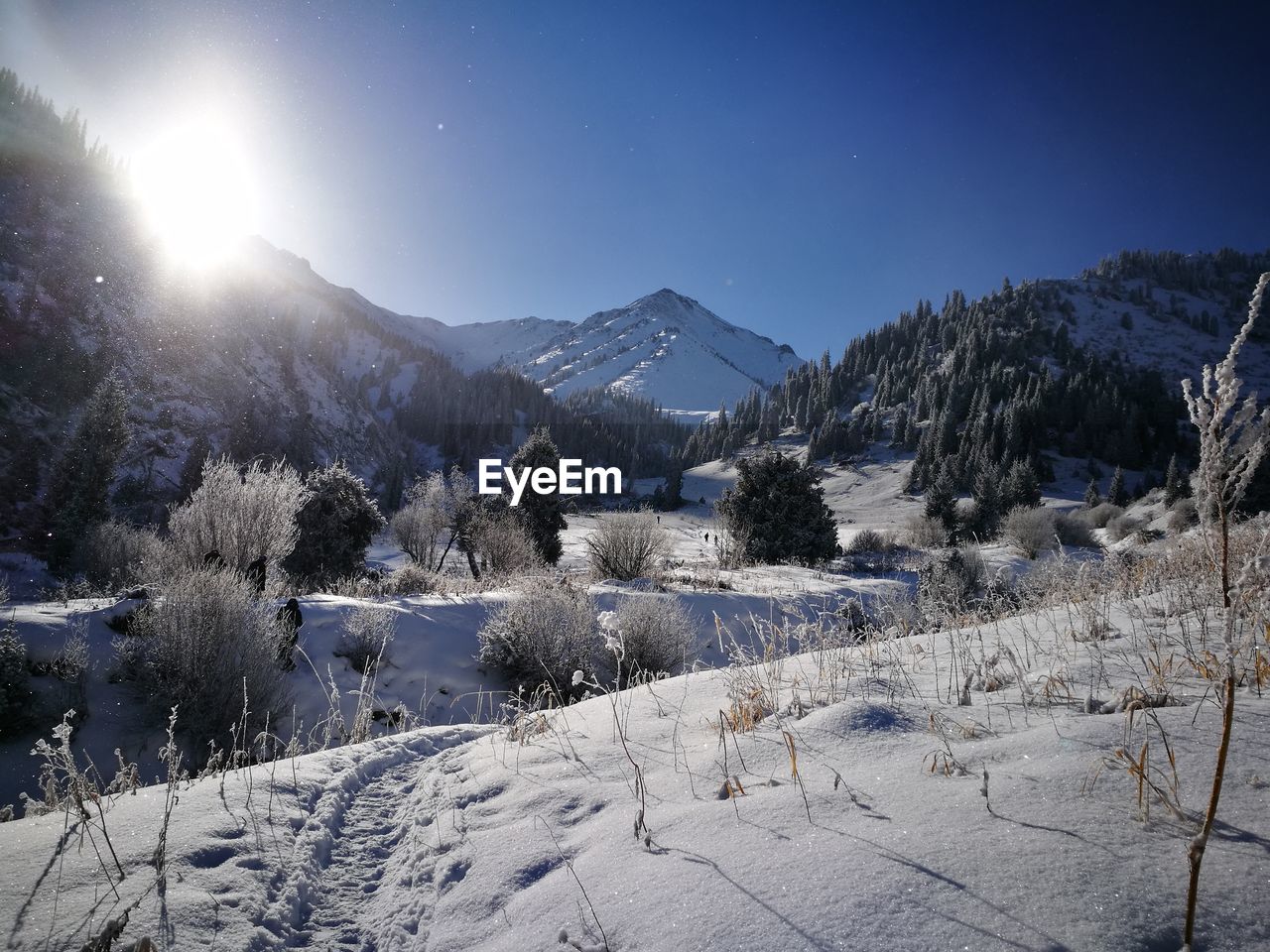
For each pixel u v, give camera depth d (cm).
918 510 7338
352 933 191
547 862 196
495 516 2100
